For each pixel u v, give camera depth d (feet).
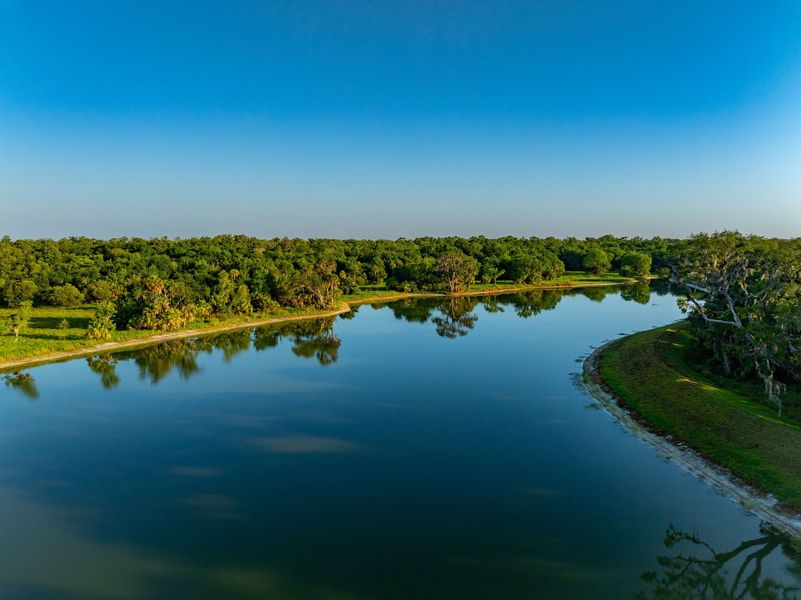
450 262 492.95
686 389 152.76
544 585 79.51
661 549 88.38
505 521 97.50
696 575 81.66
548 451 129.90
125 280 383.04
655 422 144.25
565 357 232.94
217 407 169.37
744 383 162.09
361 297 450.30
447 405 167.84
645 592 77.87
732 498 104.01
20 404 174.60
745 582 80.48
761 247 189.57
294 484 114.01
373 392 183.93
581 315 354.54
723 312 183.42
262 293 364.58
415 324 332.39
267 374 212.64
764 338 149.48
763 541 90.43
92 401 177.37
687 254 195.52
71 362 234.79
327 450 132.87
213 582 81.25
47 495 110.83
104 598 78.18
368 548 89.66
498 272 557.74
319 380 201.46
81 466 125.08
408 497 107.45
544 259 596.29
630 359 198.59
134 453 132.36
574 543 90.17
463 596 77.20
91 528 97.66
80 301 366.02
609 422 150.30
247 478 117.60
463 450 131.34
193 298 325.21
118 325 300.20
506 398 174.40
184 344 275.39
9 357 230.48
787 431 117.19
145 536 94.58
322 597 77.36
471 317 355.36
